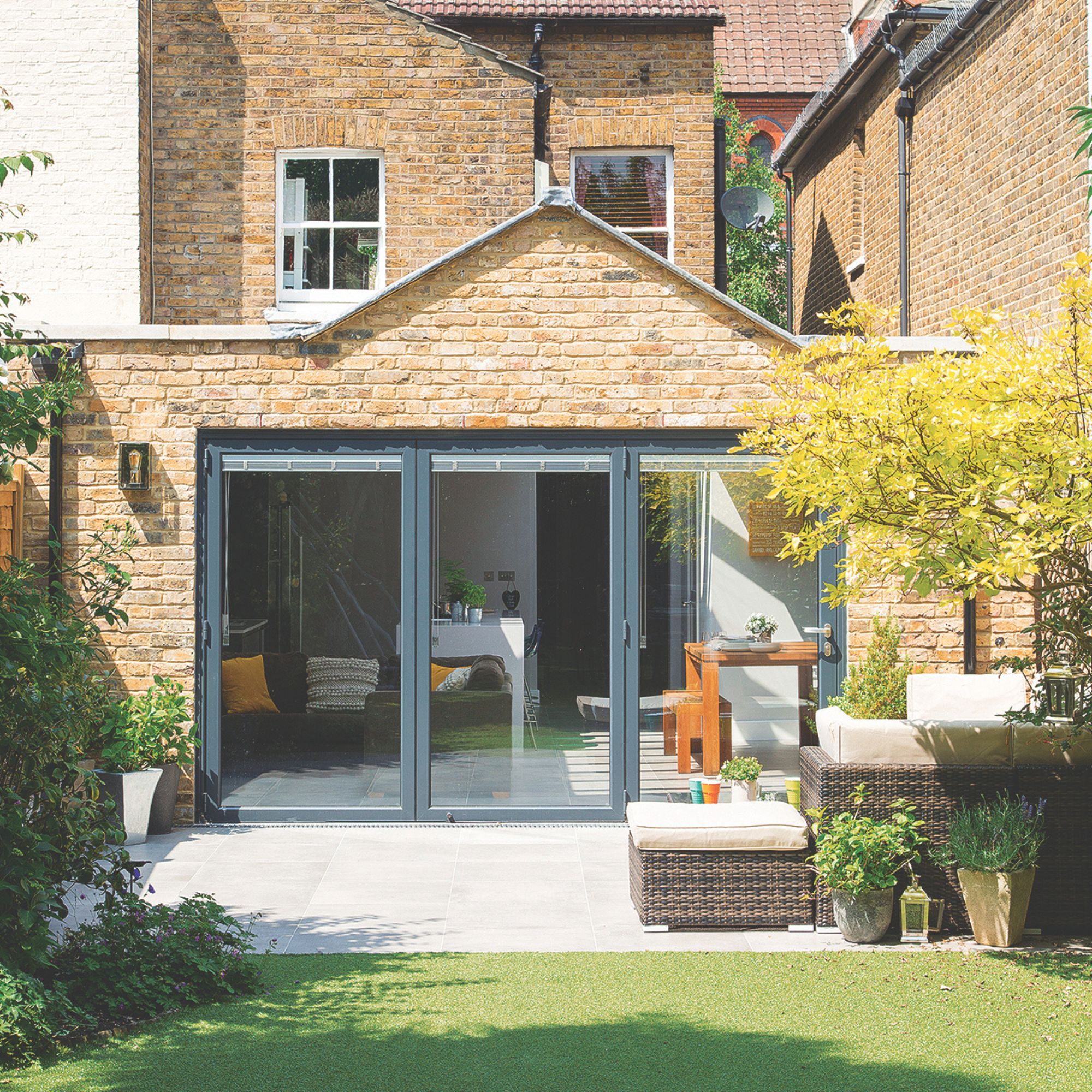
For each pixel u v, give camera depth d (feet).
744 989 20.66
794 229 71.15
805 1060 17.62
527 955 22.47
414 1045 18.11
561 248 31.94
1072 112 28.45
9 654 19.92
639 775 32.48
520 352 32.01
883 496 21.84
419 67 41.65
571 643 32.50
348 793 32.42
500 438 32.37
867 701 29.81
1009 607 32.30
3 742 19.85
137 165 39.24
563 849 30.12
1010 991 20.56
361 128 41.42
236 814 32.27
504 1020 19.13
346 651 32.53
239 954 21.34
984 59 40.16
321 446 32.35
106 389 32.01
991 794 24.32
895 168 49.85
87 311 39.04
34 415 20.48
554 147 46.14
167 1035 18.54
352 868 28.35
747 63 106.42
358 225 41.73
